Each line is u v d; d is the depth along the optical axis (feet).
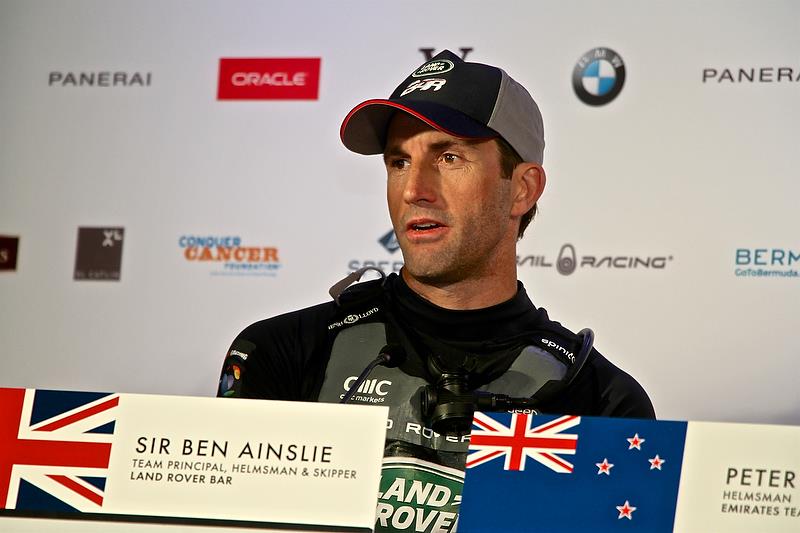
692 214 29.91
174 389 31.35
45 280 32.17
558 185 30.63
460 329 20.15
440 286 20.53
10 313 32.09
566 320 30.07
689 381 29.35
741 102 30.17
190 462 13.74
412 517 18.17
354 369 20.03
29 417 13.87
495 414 13.79
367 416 13.74
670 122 30.40
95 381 31.58
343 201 31.55
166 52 32.96
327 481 13.64
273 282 31.48
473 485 13.61
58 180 32.63
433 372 19.25
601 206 30.37
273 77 32.40
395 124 21.01
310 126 32.04
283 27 32.63
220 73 32.65
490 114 20.56
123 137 32.71
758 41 30.35
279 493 13.64
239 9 32.86
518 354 20.06
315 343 20.79
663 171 30.22
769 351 29.09
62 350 31.78
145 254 32.01
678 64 30.58
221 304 31.55
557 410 19.80
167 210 32.14
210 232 31.91
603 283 30.07
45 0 33.63
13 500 13.69
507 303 20.65
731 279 29.53
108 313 31.86
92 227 32.32
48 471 13.75
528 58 31.40
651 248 29.96
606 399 20.61
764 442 13.50
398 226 20.61
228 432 13.78
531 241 30.50
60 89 33.14
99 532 13.60
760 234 29.53
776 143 29.84
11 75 33.30
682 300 29.66
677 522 13.43
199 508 13.65
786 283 29.27
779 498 13.39
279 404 13.82
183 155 32.40
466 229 20.15
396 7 32.27
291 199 31.76
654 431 13.62
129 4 33.32
